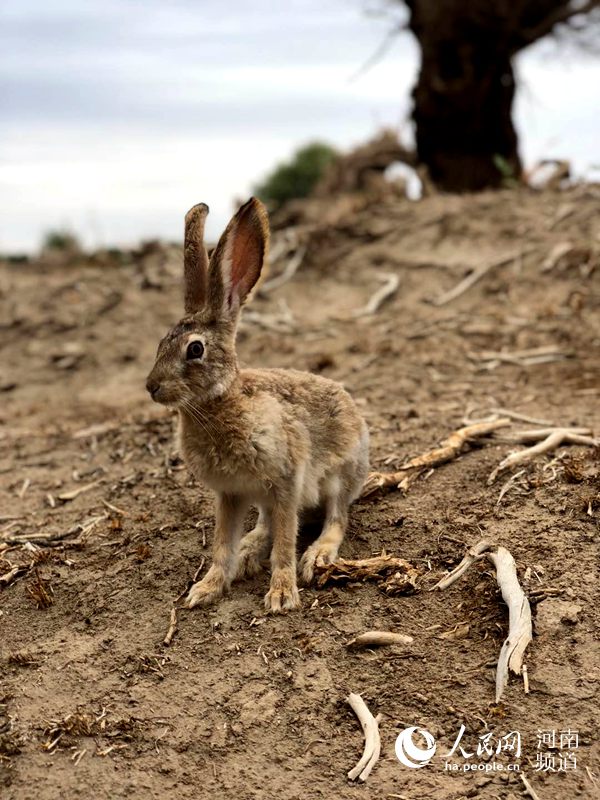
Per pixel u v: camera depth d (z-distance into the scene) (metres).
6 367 1.83
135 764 0.77
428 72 2.88
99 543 1.05
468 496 1.03
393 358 1.57
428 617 0.88
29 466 1.30
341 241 2.12
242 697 0.81
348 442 0.99
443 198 2.26
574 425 1.19
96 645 0.89
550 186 2.26
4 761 0.78
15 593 0.98
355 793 0.73
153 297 2.06
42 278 2.24
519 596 0.85
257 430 0.88
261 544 0.99
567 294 1.71
